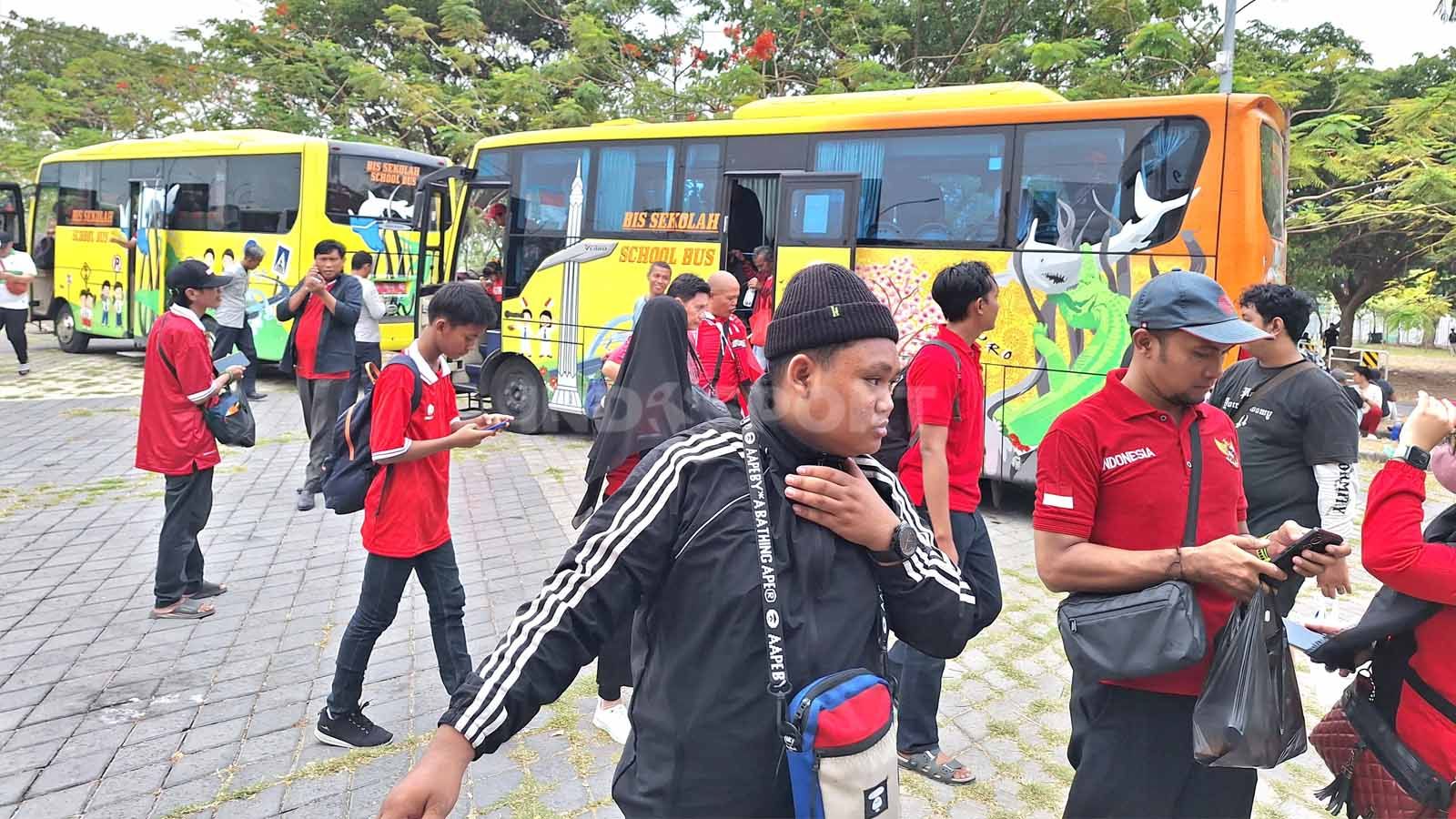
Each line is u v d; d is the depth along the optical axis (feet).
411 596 18.03
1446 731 7.39
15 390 40.91
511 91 58.54
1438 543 7.45
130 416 35.45
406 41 71.00
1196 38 46.32
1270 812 11.19
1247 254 21.72
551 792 11.28
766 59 55.72
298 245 41.24
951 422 11.00
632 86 61.16
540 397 34.55
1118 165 23.04
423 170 44.19
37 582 18.17
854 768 4.61
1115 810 7.63
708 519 4.99
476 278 35.94
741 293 28.58
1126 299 22.93
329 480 11.80
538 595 5.11
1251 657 6.78
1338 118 43.96
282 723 12.77
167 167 46.39
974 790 11.56
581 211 32.50
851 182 26.30
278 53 67.31
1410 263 69.05
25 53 72.13
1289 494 12.03
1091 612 7.29
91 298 51.37
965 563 5.95
